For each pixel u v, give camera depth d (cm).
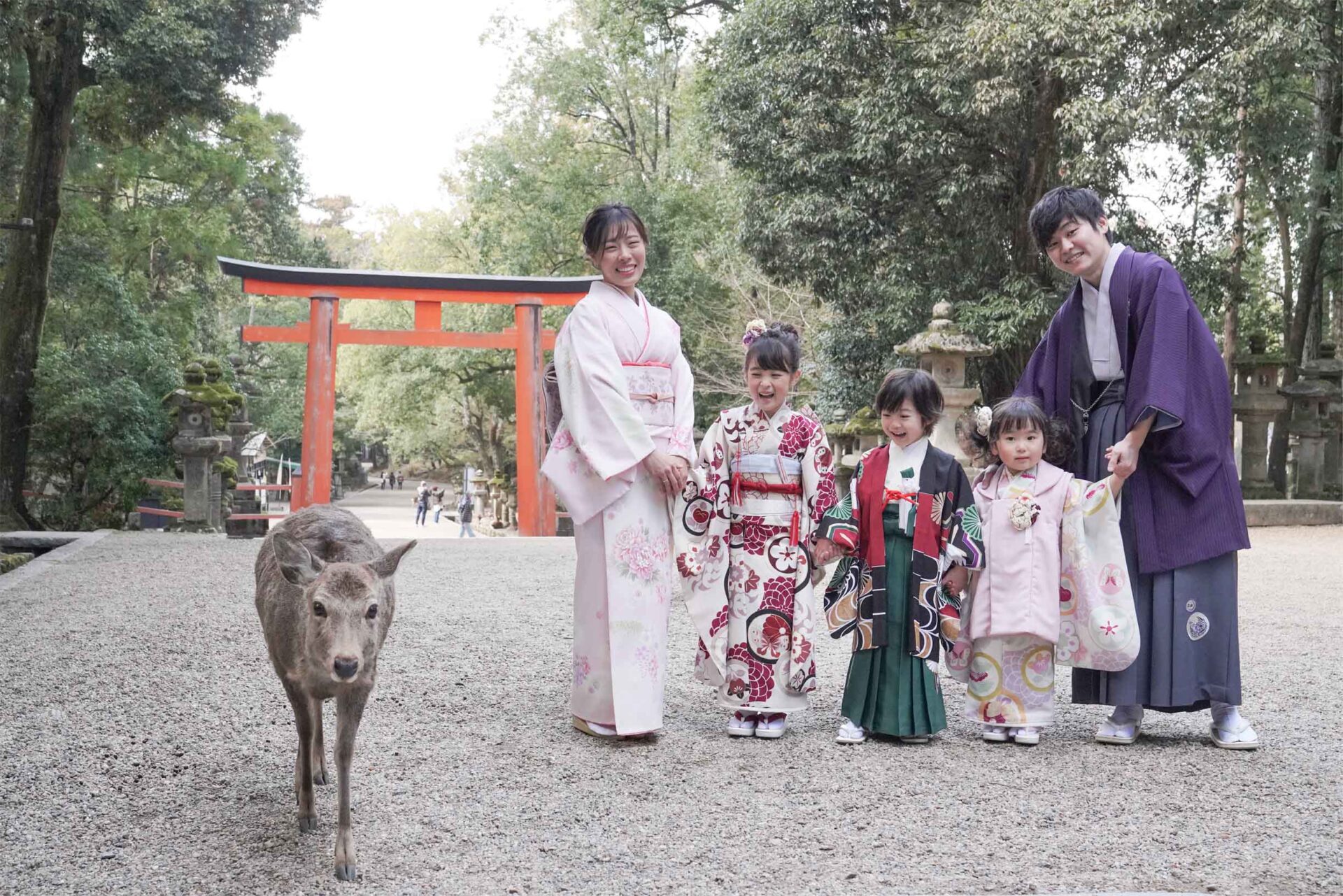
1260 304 2586
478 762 411
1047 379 474
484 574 966
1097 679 439
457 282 1482
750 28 1653
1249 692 537
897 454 449
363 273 1449
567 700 509
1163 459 432
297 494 1422
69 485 1706
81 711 481
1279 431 2058
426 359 3164
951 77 1434
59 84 1623
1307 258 2025
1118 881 296
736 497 455
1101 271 449
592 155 2958
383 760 415
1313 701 516
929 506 438
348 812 306
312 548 335
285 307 4316
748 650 448
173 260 2375
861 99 1503
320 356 1428
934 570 436
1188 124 1353
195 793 377
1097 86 1391
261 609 342
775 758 419
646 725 436
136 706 491
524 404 1505
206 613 727
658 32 2342
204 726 459
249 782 389
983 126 1507
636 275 459
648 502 450
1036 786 382
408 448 3909
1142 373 430
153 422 1666
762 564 450
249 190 2606
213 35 1642
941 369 1292
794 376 454
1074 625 432
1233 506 430
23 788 380
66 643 628
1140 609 434
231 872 306
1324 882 295
